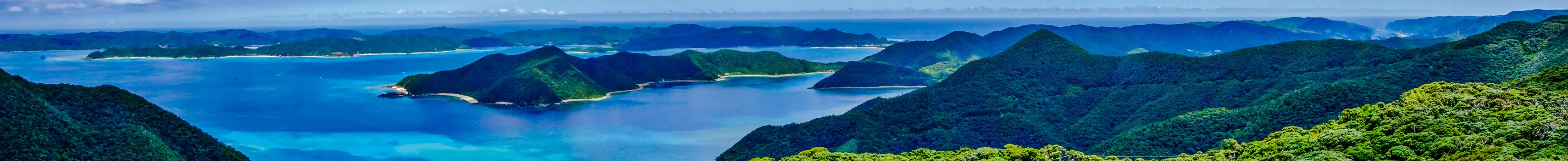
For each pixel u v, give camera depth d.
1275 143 143.62
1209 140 178.75
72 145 152.62
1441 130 130.88
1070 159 151.88
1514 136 122.25
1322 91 190.38
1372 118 145.12
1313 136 144.12
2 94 153.62
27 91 162.00
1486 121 135.75
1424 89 177.38
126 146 158.62
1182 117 191.25
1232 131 180.12
